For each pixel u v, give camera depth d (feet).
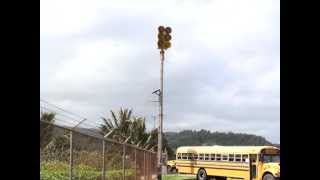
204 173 140.15
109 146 51.85
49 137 29.01
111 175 52.16
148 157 100.94
